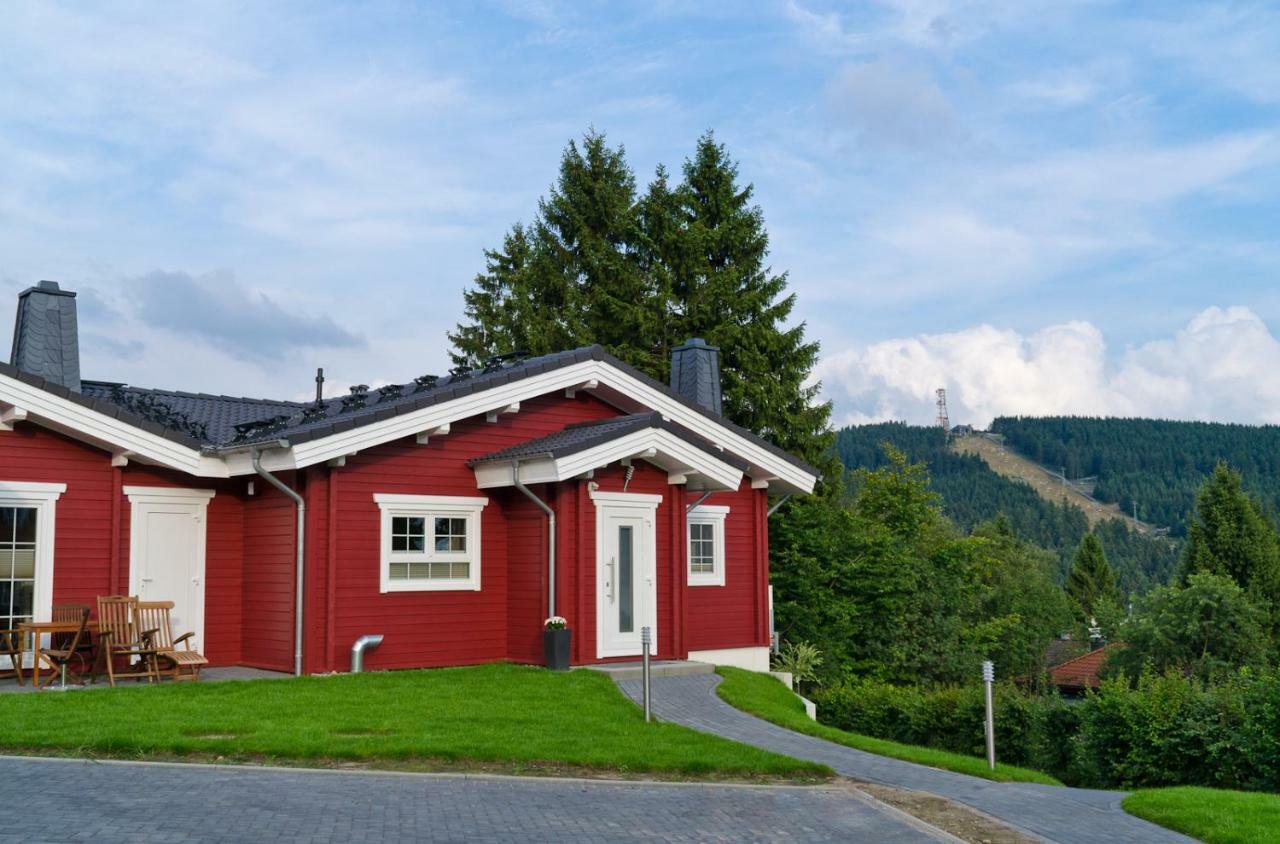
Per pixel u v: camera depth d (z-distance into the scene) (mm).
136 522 17344
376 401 20844
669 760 11188
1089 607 79938
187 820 8375
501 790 10008
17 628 15688
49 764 10195
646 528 19031
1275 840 9453
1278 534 50219
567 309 41125
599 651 18188
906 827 9289
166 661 16766
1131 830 9875
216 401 22531
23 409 15742
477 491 18875
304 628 16828
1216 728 18500
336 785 9859
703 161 40812
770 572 29031
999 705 22875
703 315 38438
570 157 44781
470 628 18469
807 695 26406
